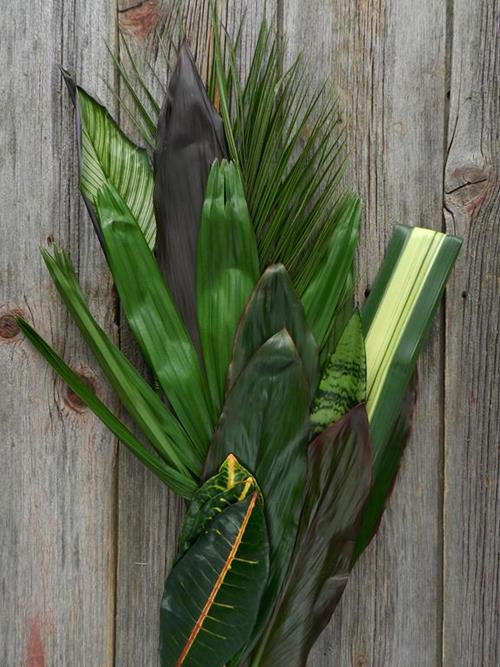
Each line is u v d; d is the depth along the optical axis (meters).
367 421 0.92
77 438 0.98
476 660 1.00
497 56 1.00
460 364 1.00
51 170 0.98
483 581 1.00
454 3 1.00
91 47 0.98
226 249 0.92
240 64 0.98
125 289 0.92
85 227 0.98
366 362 0.94
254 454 0.90
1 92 0.97
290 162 0.98
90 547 0.98
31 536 0.98
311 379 0.92
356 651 0.99
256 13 0.99
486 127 1.00
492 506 1.00
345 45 0.99
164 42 0.98
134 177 0.95
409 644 0.99
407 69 1.00
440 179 1.00
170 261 0.93
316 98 0.96
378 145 0.99
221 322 0.92
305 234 0.94
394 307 0.96
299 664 0.92
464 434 1.00
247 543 0.89
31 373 0.98
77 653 0.98
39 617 0.98
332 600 0.92
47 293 0.98
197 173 0.93
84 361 0.98
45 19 0.98
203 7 0.98
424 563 1.00
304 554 0.92
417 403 1.00
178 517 0.98
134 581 0.98
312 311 0.94
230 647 0.89
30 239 0.98
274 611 0.91
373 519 0.95
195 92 0.93
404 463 1.00
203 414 0.92
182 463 0.92
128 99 0.98
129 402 0.92
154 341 0.92
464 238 1.00
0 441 0.98
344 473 0.92
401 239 0.97
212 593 0.89
